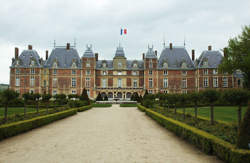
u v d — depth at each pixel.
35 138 13.36
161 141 12.66
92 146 11.38
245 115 7.79
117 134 14.77
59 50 73.31
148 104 32.97
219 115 22.81
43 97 27.55
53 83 69.75
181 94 20.17
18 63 66.56
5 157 9.43
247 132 7.65
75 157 9.47
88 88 70.25
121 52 75.38
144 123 20.36
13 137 13.62
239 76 67.62
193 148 11.04
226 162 8.46
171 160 9.09
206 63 66.81
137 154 9.97
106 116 26.67
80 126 18.36
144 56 77.62
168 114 20.56
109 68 74.38
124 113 30.91
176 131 14.19
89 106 40.09
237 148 7.71
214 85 66.31
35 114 20.92
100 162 8.81
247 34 46.53
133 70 74.62
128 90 71.06
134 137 13.79
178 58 73.06
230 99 11.88
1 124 14.43
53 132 15.45
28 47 69.56
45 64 70.69
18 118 17.09
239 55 47.22
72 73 70.50
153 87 70.44
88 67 70.62
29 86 66.06
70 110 27.31
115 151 10.45
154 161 8.98
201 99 15.72
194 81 70.44
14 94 16.02
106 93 71.44
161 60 72.75
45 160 9.03
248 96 11.32
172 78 70.81
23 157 9.44
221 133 10.49
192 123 14.17
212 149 9.64
